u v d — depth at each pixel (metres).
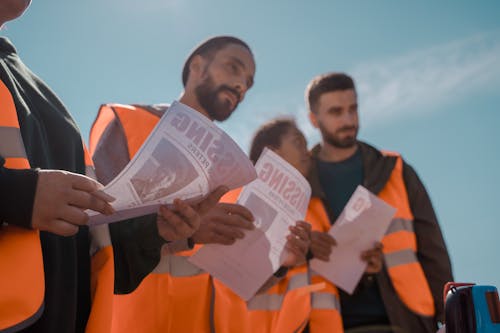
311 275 4.32
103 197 1.68
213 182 1.98
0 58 2.02
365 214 4.17
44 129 1.95
